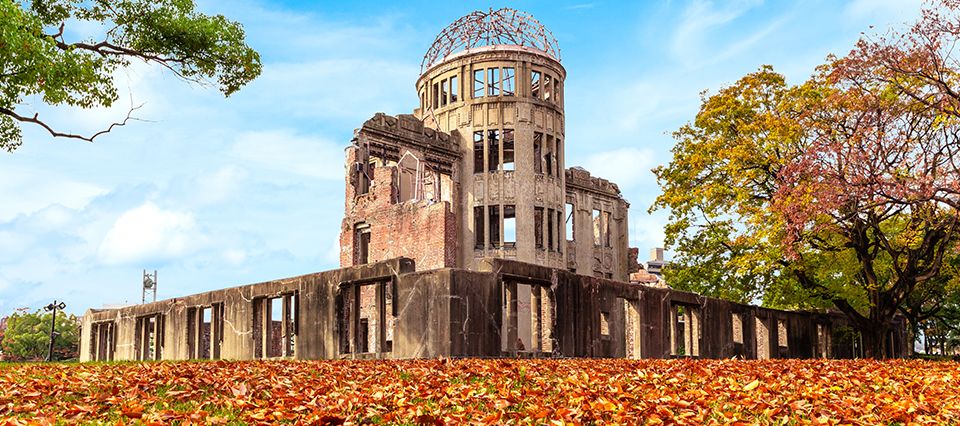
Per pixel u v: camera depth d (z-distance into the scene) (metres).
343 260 39.50
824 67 31.91
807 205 26.62
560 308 21.92
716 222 34.94
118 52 24.80
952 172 24.39
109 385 11.04
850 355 39.31
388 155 41.25
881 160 26.00
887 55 25.62
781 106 32.28
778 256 31.05
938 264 29.98
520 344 33.66
